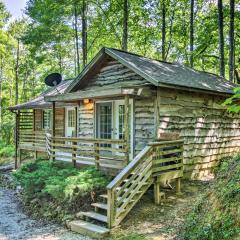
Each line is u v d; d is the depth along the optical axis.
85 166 9.70
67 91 12.12
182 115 9.70
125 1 18.72
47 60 25.58
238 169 5.52
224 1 18.94
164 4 21.38
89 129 11.84
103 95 8.68
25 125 19.70
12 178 13.37
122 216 6.62
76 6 20.92
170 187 8.52
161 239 5.64
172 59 24.19
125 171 6.71
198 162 10.23
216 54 22.02
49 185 8.12
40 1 20.86
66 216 7.47
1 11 28.47
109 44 25.30
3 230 7.34
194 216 5.59
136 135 9.61
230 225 4.59
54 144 10.87
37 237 6.69
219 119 11.17
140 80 9.95
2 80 33.62
